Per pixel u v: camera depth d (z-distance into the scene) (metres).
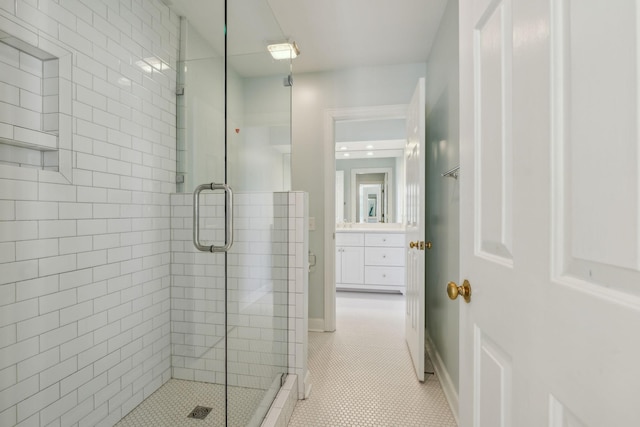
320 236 2.70
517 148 0.52
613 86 0.32
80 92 1.34
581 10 0.37
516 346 0.52
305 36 2.19
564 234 0.40
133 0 1.61
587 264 0.36
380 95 2.60
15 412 1.09
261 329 1.68
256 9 1.79
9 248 1.08
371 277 3.89
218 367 1.67
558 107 0.41
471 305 0.73
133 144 1.62
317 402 1.65
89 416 1.36
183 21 1.87
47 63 1.23
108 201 1.48
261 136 1.99
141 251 1.65
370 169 4.39
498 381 0.59
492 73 0.63
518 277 0.51
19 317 1.11
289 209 1.71
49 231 1.22
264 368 1.65
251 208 1.76
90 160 1.39
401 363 2.10
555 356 0.41
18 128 1.12
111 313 1.48
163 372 1.70
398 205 4.31
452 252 1.68
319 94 2.70
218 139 1.80
